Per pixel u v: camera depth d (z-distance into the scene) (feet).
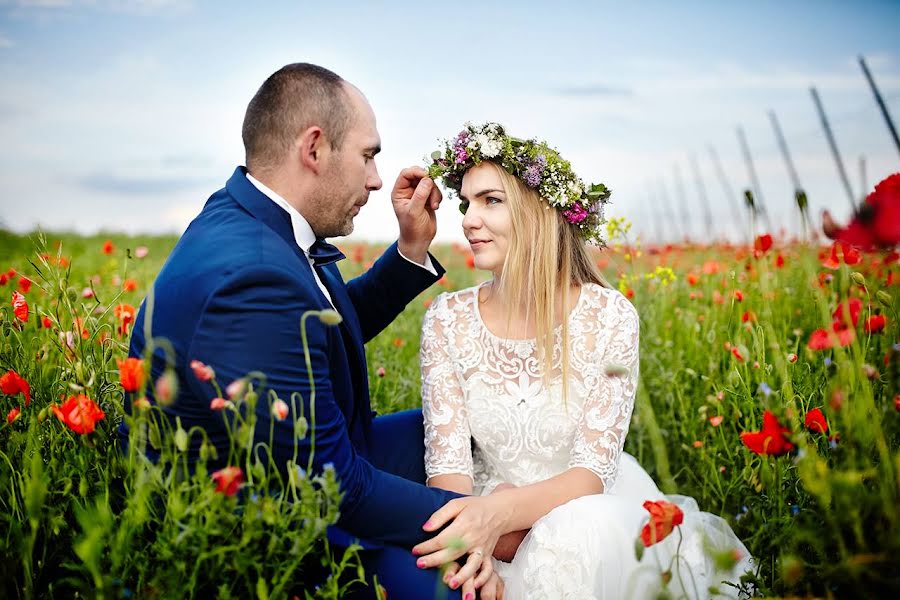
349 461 7.22
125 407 7.46
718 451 10.20
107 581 5.31
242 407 6.68
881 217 5.34
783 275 14.35
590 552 7.16
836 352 6.39
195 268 7.09
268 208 7.94
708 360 11.87
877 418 6.05
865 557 5.39
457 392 8.92
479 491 8.96
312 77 8.04
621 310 8.66
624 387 8.54
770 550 6.97
